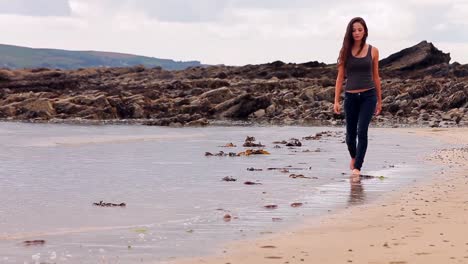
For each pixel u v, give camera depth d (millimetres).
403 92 53656
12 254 6023
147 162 15500
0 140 23188
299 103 51625
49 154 17719
